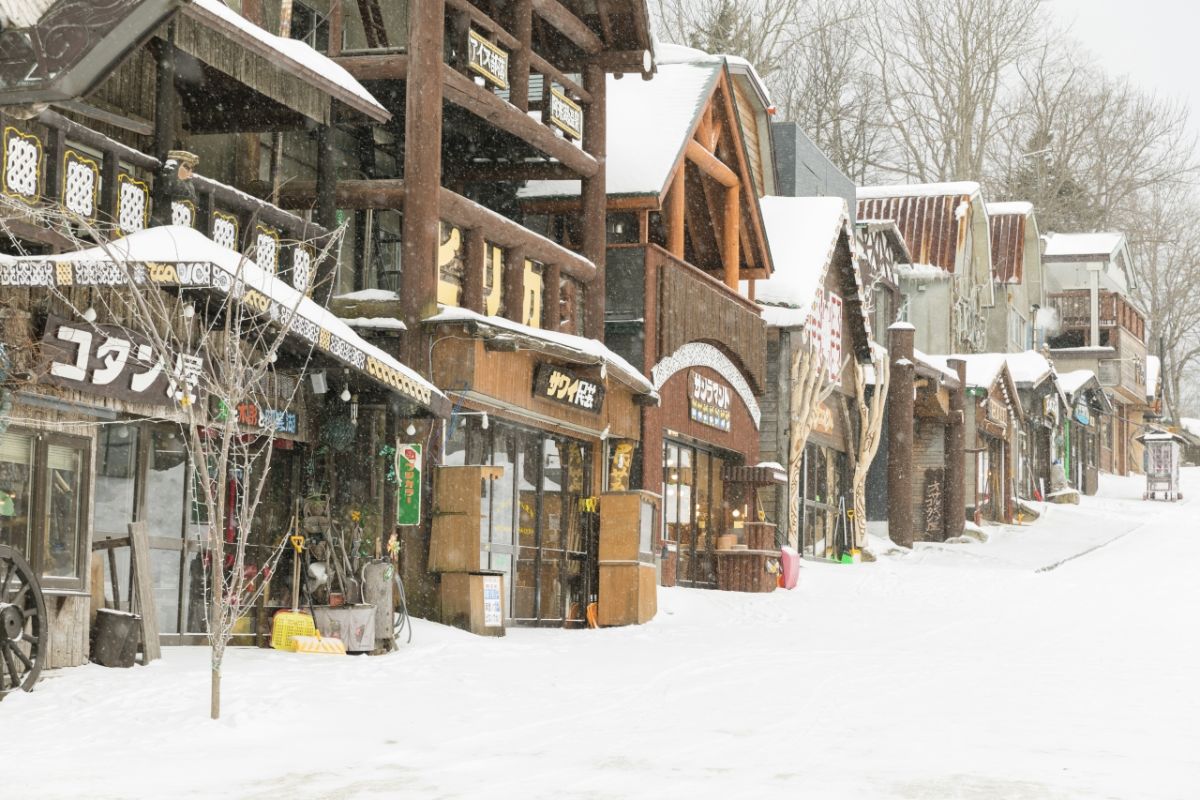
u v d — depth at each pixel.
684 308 35.75
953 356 59.06
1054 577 45.34
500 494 28.95
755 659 23.77
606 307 34.38
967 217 71.94
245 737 15.17
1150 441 83.56
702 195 39.66
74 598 19.38
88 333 18.97
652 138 35.09
